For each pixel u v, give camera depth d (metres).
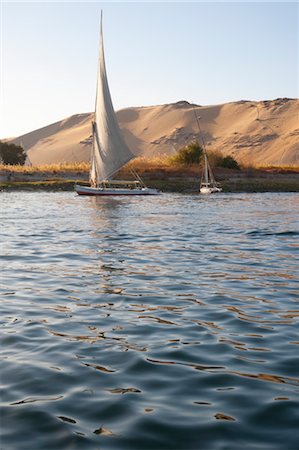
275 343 6.52
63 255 13.84
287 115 161.75
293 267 12.09
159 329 7.13
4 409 4.68
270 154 144.12
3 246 15.61
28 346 6.39
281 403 4.77
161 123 176.25
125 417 4.53
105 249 15.02
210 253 14.34
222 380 5.34
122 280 10.49
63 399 4.89
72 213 29.19
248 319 7.62
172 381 5.32
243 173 70.12
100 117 48.56
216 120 173.50
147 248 15.29
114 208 33.47
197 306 8.40
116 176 64.94
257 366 5.73
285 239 17.55
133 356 6.05
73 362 5.86
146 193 50.59
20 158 105.31
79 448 4.02
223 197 47.53
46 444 4.08
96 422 4.44
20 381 5.32
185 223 23.42
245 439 4.14
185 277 10.83
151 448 4.03
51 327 7.19
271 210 31.75
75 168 68.19
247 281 10.42
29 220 24.77
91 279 10.56
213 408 4.70
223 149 153.50
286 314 7.90
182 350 6.27
